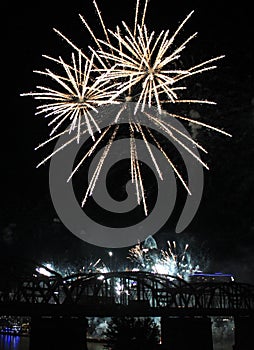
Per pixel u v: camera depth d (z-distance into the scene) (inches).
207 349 2541.8
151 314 2426.2
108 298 2337.6
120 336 1334.9
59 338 2043.6
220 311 2758.4
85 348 2082.9
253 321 2898.6
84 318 2123.5
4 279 2012.8
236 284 3019.2
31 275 2066.9
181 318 2556.6
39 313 2023.9
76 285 2187.5
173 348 2474.2
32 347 2012.8
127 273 2476.6
